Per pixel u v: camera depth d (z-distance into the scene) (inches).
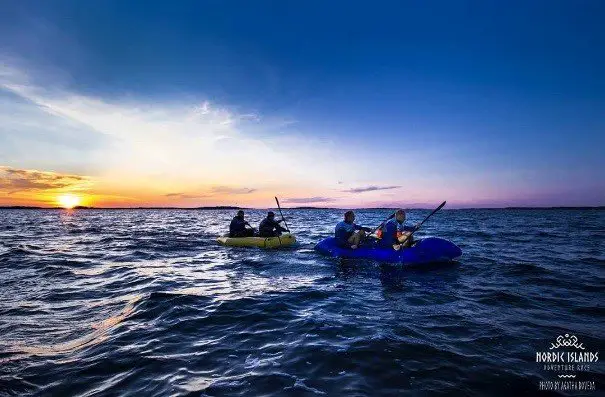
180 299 205.9
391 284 247.1
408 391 104.5
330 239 394.3
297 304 198.7
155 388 107.9
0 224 1291.8
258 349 136.3
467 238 588.7
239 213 516.1
